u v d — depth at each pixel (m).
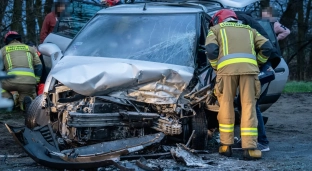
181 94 6.40
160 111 6.44
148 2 8.55
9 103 5.38
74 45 7.46
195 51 6.93
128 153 5.79
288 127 9.96
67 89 6.51
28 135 6.43
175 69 6.49
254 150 6.51
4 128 9.30
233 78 6.54
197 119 6.64
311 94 16.47
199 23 7.32
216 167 5.98
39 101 7.32
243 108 6.61
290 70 30.62
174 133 6.27
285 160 6.54
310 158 6.67
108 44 7.29
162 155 6.22
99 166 5.64
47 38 10.18
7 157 6.73
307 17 29.97
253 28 7.52
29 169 6.04
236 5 8.51
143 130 6.36
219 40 6.68
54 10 11.09
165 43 7.10
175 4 8.20
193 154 6.19
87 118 6.12
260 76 7.00
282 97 15.56
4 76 4.73
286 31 10.21
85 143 6.28
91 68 6.44
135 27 7.46
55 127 6.76
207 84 6.77
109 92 6.35
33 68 10.15
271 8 9.63
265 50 6.73
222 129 6.67
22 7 17.42
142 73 6.32
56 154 5.99
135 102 6.44
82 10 10.64
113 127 6.31
